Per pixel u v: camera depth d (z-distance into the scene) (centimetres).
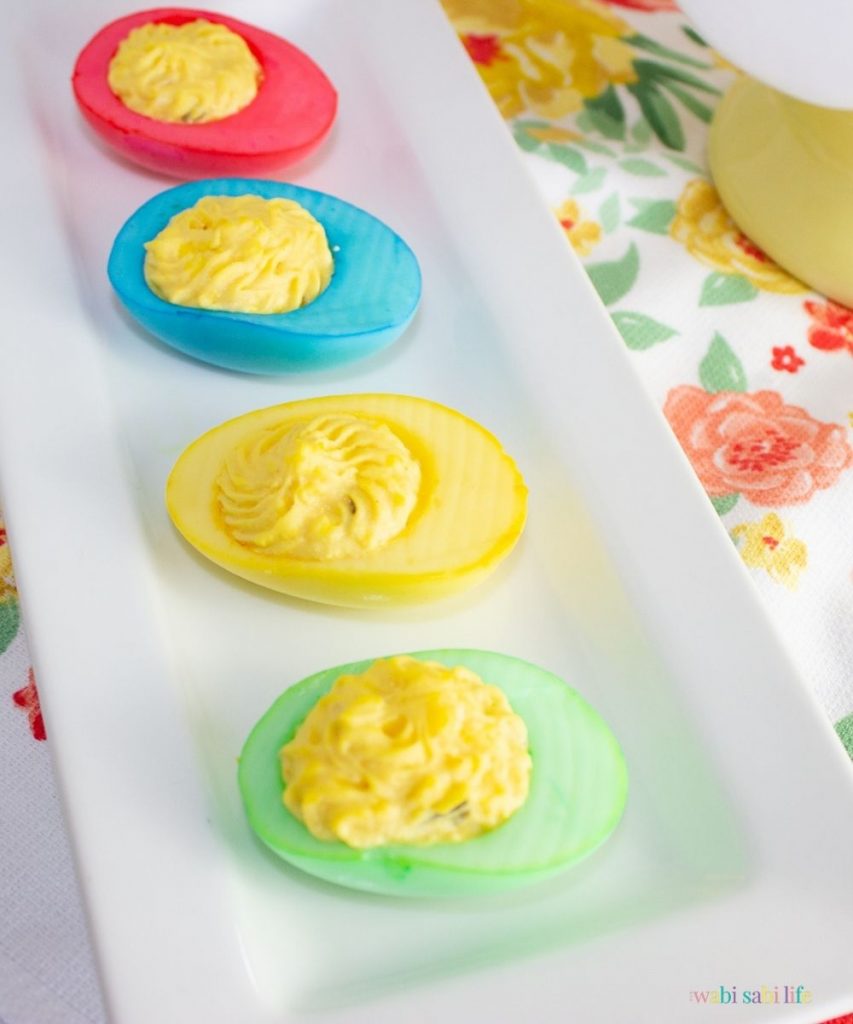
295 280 36
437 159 40
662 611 33
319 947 29
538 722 30
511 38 45
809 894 29
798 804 30
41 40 41
